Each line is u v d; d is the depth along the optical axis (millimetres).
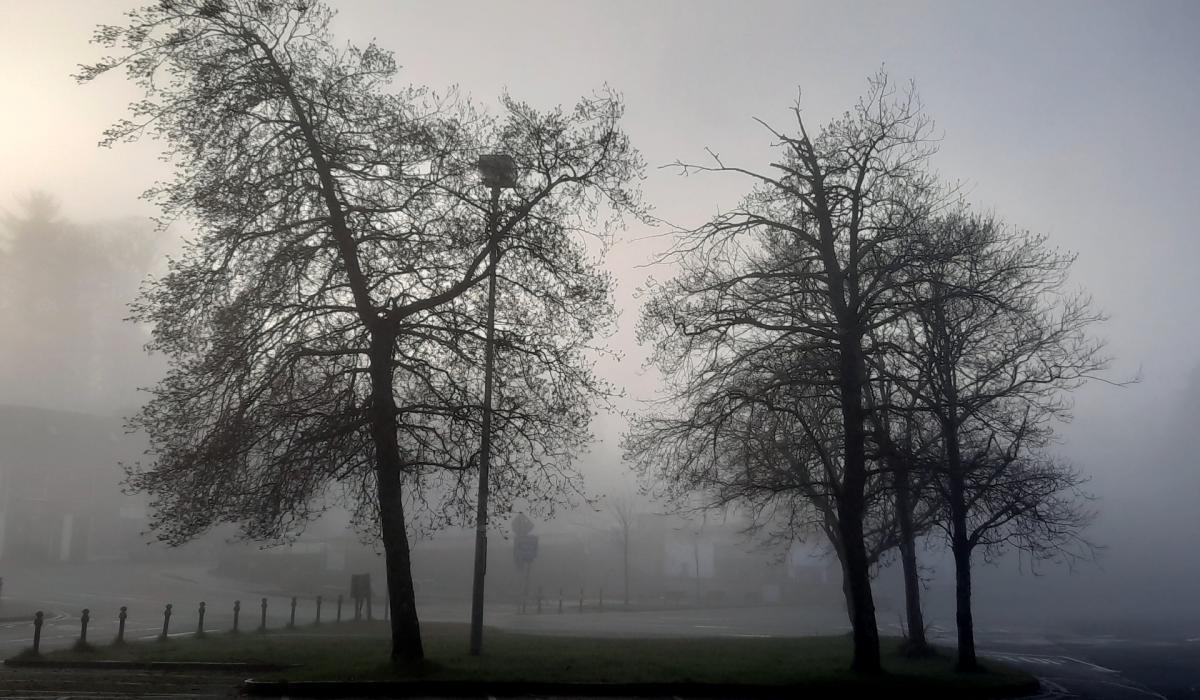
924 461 20828
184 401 17891
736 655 22000
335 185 19094
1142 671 26406
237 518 18047
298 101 19109
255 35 18844
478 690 16141
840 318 21047
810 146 21875
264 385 18078
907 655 24938
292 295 18781
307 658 19250
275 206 18672
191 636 25844
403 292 19328
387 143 19203
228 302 18484
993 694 18891
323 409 18531
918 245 20891
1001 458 22594
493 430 19062
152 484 17578
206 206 17969
